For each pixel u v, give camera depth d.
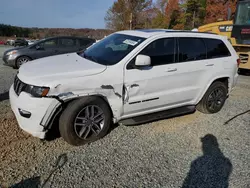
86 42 10.80
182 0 40.38
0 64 10.81
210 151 3.60
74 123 3.39
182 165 3.21
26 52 9.63
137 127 4.29
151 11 46.78
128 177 2.90
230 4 26.91
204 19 33.75
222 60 4.97
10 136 3.65
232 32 8.98
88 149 3.46
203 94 4.85
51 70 3.42
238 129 4.41
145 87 3.90
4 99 5.26
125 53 3.84
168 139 3.91
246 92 6.99
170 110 4.55
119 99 3.69
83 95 3.38
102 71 3.51
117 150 3.48
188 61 4.45
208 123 4.64
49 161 3.11
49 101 3.15
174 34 4.33
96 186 2.71
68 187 2.67
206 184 2.86
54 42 10.17
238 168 3.20
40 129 3.26
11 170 2.88
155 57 4.03
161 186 2.79
